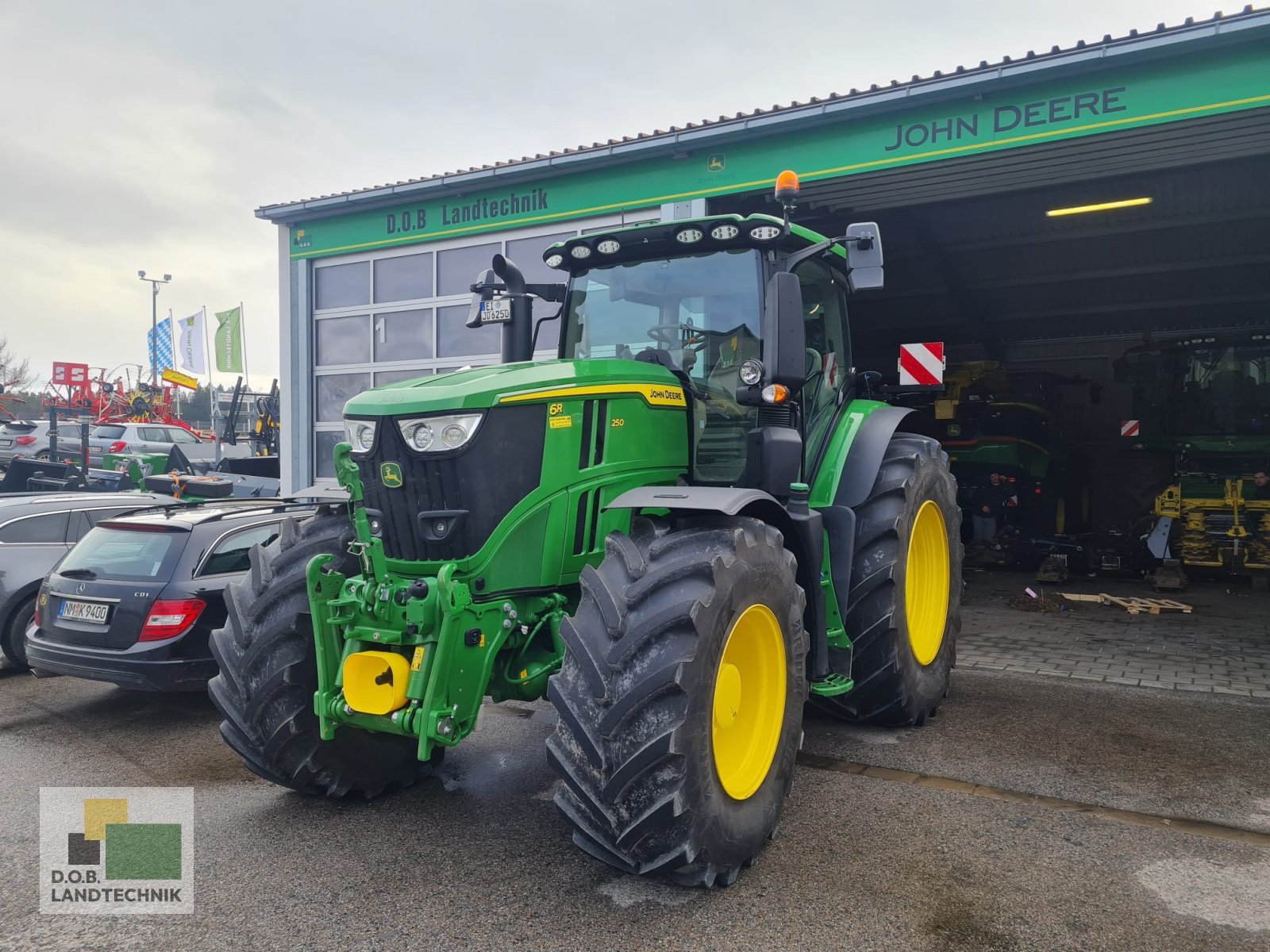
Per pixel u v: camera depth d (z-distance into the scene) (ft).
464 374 11.79
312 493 14.10
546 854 11.27
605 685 9.41
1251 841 11.44
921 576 17.12
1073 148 24.09
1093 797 12.91
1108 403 49.55
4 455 68.08
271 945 9.16
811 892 10.13
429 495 10.97
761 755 10.99
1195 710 17.25
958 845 11.34
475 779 14.06
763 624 10.99
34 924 9.66
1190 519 32.17
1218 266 39.14
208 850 11.47
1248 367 34.50
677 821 9.27
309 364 36.83
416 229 33.81
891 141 25.20
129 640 17.31
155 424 67.56
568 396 11.55
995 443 36.81
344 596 10.92
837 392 15.99
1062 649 22.58
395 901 10.05
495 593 11.00
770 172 26.99
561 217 30.66
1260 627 25.18
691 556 10.00
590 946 9.05
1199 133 22.80
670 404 12.98
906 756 14.71
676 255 14.03
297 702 12.04
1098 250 38.45
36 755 15.66
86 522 23.75
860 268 12.66
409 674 10.49
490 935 9.29
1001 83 23.13
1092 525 45.34
